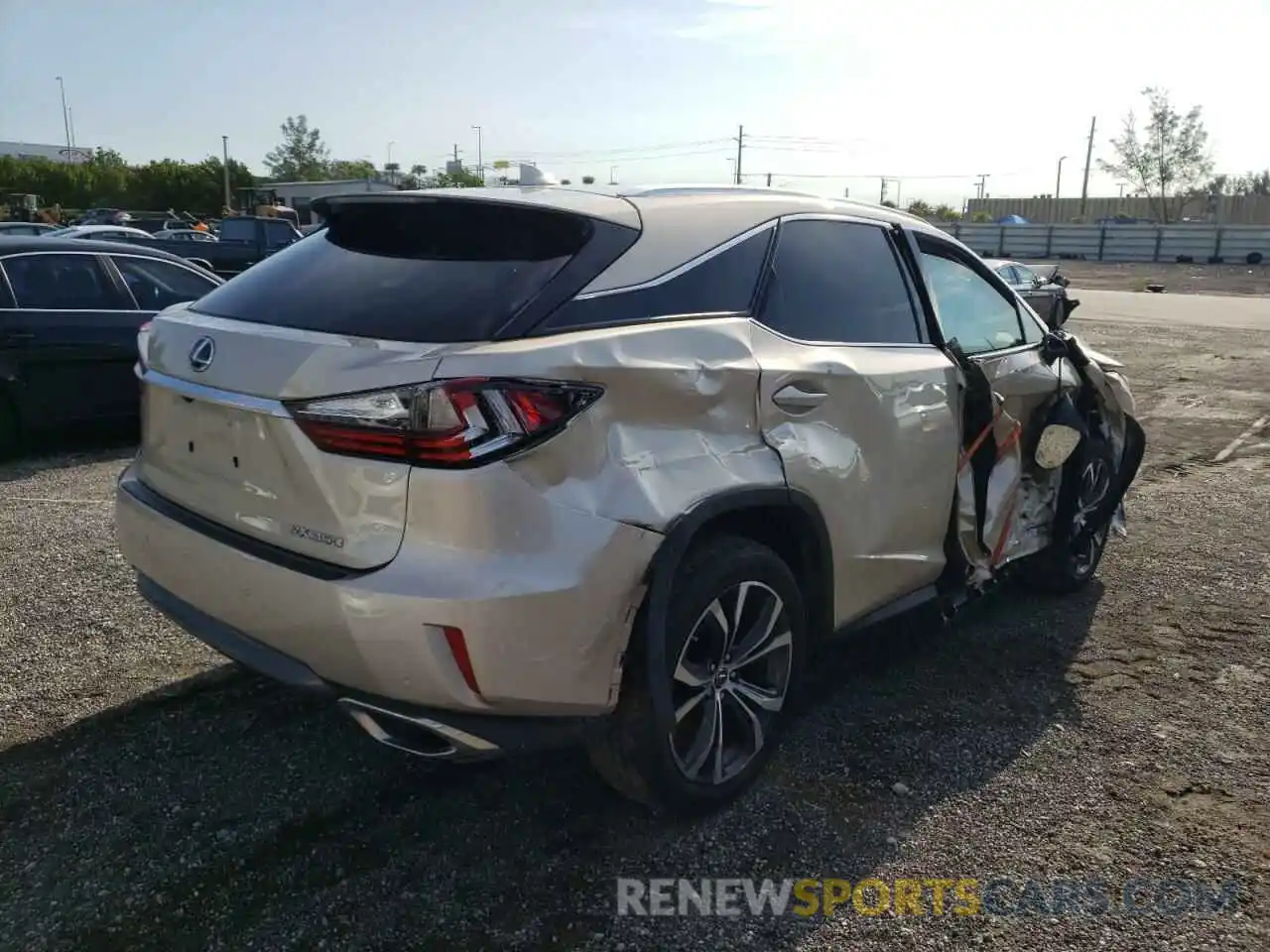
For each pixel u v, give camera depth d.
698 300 3.07
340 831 3.01
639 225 3.04
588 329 2.75
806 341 3.35
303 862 2.87
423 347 2.59
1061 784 3.37
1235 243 53.97
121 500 3.29
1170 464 8.04
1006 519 4.21
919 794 3.30
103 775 3.25
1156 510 6.68
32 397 7.14
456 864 2.89
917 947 2.63
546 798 3.21
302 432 2.63
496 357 2.54
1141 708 3.91
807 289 3.45
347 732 3.56
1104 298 30.39
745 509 3.04
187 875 2.80
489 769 3.37
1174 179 71.25
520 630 2.51
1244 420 9.95
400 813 3.11
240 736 3.51
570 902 2.75
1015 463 4.25
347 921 2.65
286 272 3.20
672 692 2.87
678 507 2.77
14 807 3.07
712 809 3.14
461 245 3.00
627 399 2.72
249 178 68.44
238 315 3.06
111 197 64.50
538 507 2.54
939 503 3.84
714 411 2.94
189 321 3.15
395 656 2.52
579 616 2.59
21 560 5.07
